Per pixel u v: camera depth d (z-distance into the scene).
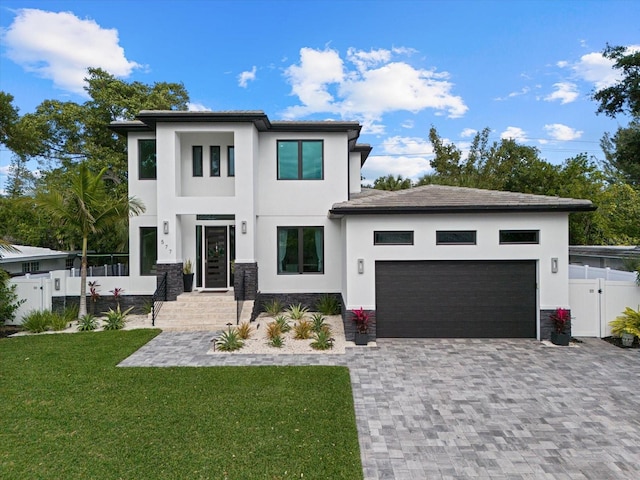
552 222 11.62
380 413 6.87
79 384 7.97
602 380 8.44
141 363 9.42
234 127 14.73
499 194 12.81
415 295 11.98
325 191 16.09
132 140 16.09
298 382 8.16
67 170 25.19
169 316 13.77
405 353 10.41
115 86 25.58
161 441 5.68
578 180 30.97
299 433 5.96
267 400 7.21
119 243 23.27
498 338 11.84
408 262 11.98
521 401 7.37
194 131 14.70
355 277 11.95
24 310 14.31
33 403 7.04
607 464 5.32
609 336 11.88
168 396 7.37
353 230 12.01
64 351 10.30
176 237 14.77
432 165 40.31
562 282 11.59
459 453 5.59
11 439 5.74
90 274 17.22
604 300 11.95
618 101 14.14
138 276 15.62
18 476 4.80
